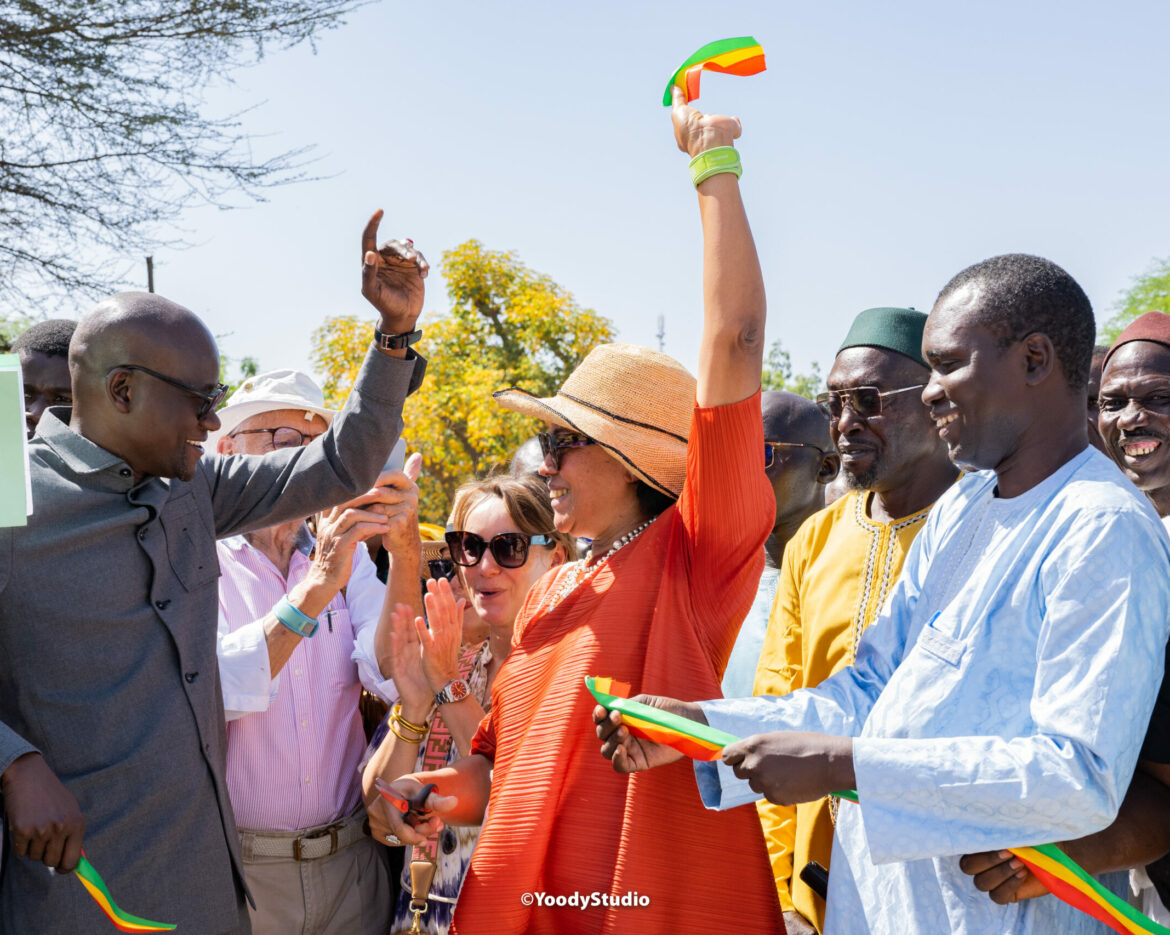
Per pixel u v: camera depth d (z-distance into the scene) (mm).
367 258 2857
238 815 3379
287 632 3355
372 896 3529
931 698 2146
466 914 2479
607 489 2752
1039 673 2027
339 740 3547
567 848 2439
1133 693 1949
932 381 2287
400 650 3260
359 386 2965
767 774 2068
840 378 3373
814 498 4301
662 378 2730
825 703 2371
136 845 2562
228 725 3420
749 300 2375
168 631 2666
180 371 2650
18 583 2518
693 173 2436
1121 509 2053
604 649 2533
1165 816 2154
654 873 2365
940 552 2375
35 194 12367
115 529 2617
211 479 2951
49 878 2502
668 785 2420
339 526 3369
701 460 2447
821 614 3330
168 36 12320
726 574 2543
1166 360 3355
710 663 2566
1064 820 1931
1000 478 2271
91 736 2539
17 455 2211
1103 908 1973
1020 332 2174
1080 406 2240
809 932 3088
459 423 19188
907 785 1983
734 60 2512
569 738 2496
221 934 2682
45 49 12062
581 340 20141
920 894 2174
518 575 3395
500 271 20000
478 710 3252
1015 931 2092
